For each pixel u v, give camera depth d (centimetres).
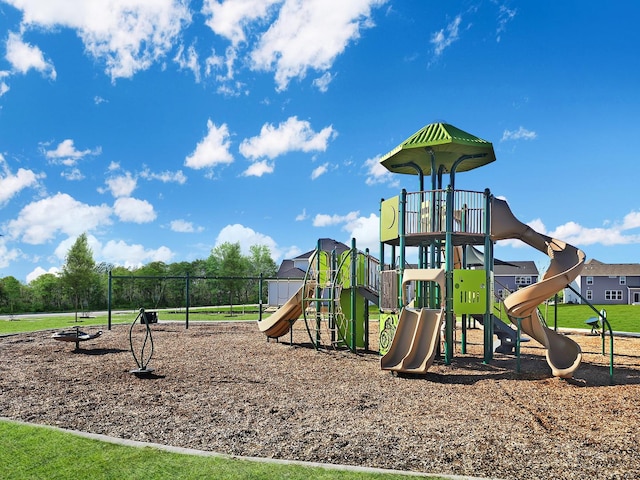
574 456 592
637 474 538
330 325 1645
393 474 518
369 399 897
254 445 627
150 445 596
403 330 1246
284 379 1085
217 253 6944
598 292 6781
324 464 544
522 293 1205
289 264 6034
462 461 574
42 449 577
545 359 1443
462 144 1353
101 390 952
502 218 1430
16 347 1598
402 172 1738
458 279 1316
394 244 1609
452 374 1166
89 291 4719
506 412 804
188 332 2175
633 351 1595
